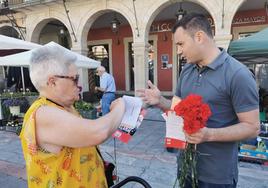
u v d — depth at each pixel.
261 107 5.98
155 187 3.53
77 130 1.17
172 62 12.19
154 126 7.24
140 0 8.75
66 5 10.07
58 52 1.30
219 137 1.35
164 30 12.15
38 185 1.26
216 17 7.69
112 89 7.34
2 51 4.67
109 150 5.11
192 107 1.27
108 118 1.26
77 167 1.29
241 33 10.68
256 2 9.23
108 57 13.88
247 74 1.44
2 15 11.54
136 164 4.36
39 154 1.24
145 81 9.14
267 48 4.16
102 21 12.34
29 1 10.30
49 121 1.21
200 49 1.49
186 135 1.33
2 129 7.14
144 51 9.00
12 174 4.01
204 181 1.64
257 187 3.53
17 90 10.30
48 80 1.28
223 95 1.49
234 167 1.66
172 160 4.53
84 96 10.59
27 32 11.23
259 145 4.47
